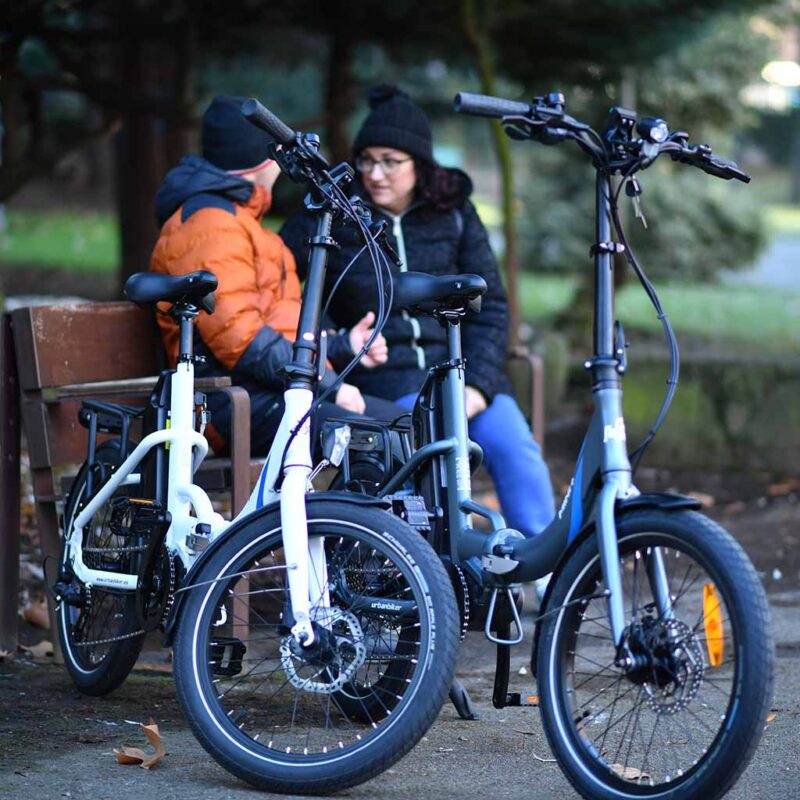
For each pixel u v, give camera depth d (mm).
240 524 7359
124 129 24672
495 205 77375
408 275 7848
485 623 7453
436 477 7898
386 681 7926
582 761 6719
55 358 10164
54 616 10062
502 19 21750
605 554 6527
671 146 6945
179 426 8539
